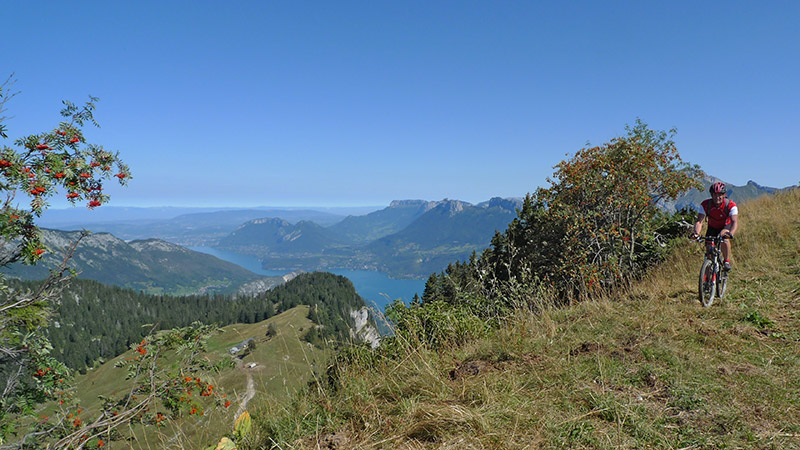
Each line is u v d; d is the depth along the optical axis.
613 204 12.50
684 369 3.83
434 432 3.07
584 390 3.56
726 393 3.37
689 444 2.76
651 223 13.39
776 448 2.62
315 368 4.72
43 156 5.97
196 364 6.25
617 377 3.77
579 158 13.92
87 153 6.29
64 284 6.93
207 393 5.67
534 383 3.77
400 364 4.50
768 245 9.29
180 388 5.75
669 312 5.61
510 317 6.23
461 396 3.57
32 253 6.08
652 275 9.09
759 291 6.34
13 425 6.41
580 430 2.93
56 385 7.17
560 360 4.18
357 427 3.39
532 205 18.70
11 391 6.69
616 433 2.90
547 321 5.48
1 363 6.80
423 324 5.84
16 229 5.83
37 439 6.44
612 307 6.15
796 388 3.37
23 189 5.59
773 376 3.62
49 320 7.60
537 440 2.88
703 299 5.84
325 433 3.38
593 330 5.14
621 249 11.52
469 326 5.73
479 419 3.03
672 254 10.27
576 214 12.96
